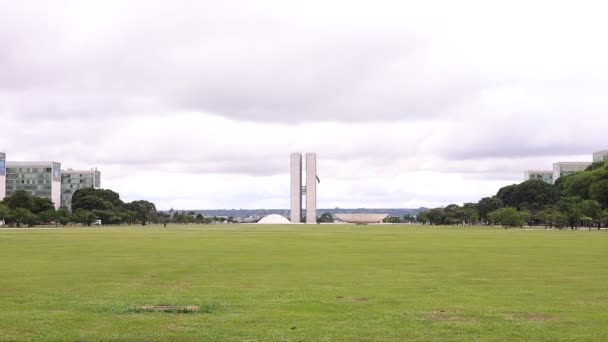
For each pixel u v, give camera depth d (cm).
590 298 3083
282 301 2970
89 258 5775
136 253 6494
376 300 3008
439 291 3347
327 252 6662
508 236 11556
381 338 2162
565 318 2523
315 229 18888
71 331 2283
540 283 3719
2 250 7025
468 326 2359
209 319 2503
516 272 4378
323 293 3262
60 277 4091
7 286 3603
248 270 4553
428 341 2119
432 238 10638
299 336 2191
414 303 2912
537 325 2378
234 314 2612
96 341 2130
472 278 3994
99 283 3747
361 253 6475
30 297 3130
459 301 2977
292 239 10262
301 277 4066
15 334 2233
